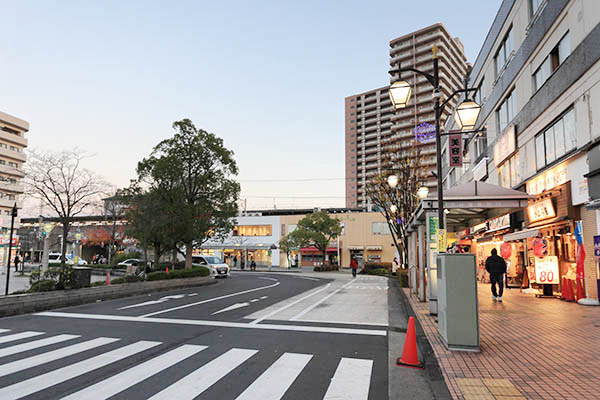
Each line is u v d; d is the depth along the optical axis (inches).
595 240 425.4
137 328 334.6
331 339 291.4
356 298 584.1
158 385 187.2
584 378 185.8
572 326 310.3
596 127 429.4
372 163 3870.6
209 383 190.5
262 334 309.7
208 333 313.1
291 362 227.9
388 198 991.6
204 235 936.3
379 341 284.7
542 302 466.0
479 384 180.5
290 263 2064.5
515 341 261.9
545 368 202.7
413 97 3277.6
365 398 172.6
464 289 243.8
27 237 1755.7
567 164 494.0
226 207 952.3
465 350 238.2
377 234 2073.1
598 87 425.7
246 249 2196.1
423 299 501.4
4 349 257.3
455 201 394.9
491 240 755.4
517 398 162.4
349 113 4138.8
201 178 906.1
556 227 519.8
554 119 535.8
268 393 177.3
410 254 661.3
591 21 438.3
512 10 691.4
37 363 223.5
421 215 448.8
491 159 816.9
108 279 611.8
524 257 654.5
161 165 836.0
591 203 401.4
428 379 195.0
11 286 732.0
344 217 2132.1
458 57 3548.2
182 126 906.1
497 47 777.6
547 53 559.2
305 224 1739.7
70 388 182.4
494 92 793.6
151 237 812.0
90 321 371.9
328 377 201.0
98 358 234.8
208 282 902.4
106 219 1382.9
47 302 457.1
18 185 2297.0
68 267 540.4
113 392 177.5
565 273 508.7
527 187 620.4
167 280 736.3
